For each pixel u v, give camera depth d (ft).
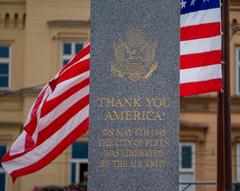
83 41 129.49
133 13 63.82
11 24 132.05
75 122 73.00
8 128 129.59
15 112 130.11
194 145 128.36
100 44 63.57
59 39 129.39
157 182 62.44
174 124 62.90
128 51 63.52
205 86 74.49
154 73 63.31
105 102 63.21
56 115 72.95
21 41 131.85
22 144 73.61
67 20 129.18
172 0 63.87
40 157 73.36
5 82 131.34
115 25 63.67
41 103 73.51
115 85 63.31
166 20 63.67
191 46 75.36
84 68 73.15
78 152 128.47
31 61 128.88
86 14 129.59
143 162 62.69
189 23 75.72
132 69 63.36
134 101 63.16
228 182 78.69
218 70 74.49
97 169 62.69
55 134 73.00
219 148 79.10
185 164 127.95
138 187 62.44
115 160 62.75
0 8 131.85
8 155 73.87
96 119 63.16
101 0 63.87
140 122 63.00
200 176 127.54
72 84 73.00
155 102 63.05
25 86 128.57
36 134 73.00
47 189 124.88
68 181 127.65
